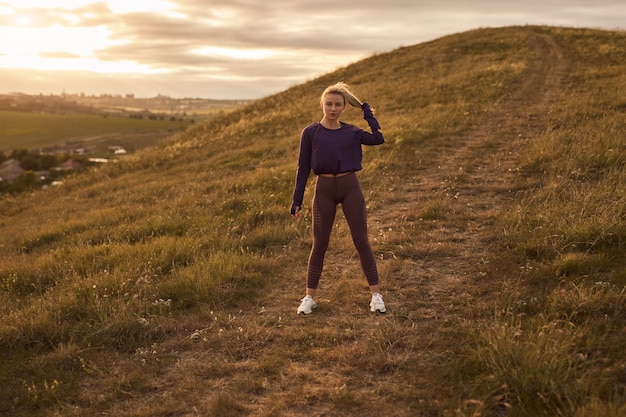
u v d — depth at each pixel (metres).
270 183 11.01
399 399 3.52
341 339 4.44
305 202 9.06
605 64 23.98
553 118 14.15
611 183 7.54
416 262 6.08
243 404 3.62
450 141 13.05
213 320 5.03
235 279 5.90
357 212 4.89
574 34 33.56
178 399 3.77
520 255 5.75
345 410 3.46
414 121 15.86
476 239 6.66
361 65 33.09
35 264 7.30
